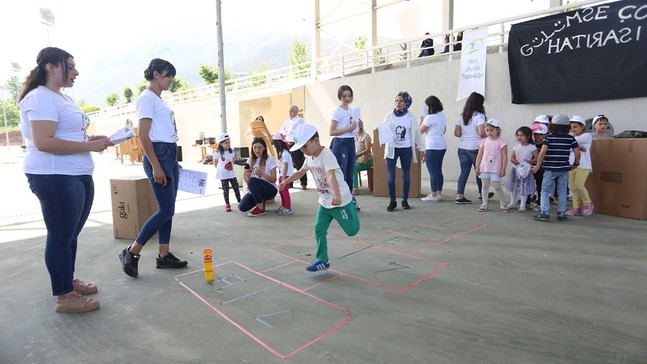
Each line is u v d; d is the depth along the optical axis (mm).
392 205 5809
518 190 5590
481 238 4348
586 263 3520
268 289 3121
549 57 6988
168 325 2580
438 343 2277
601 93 6449
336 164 3203
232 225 5215
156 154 3291
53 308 2867
